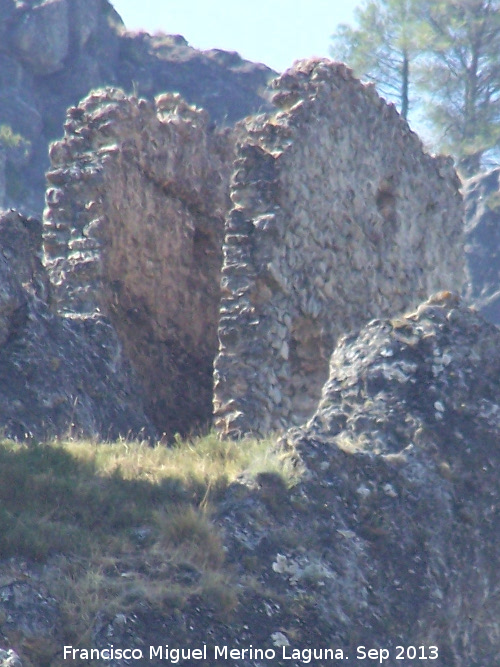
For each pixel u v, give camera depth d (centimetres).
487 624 2942
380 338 3472
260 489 2856
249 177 5231
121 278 5691
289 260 5238
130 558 2528
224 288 5144
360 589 2708
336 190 5694
